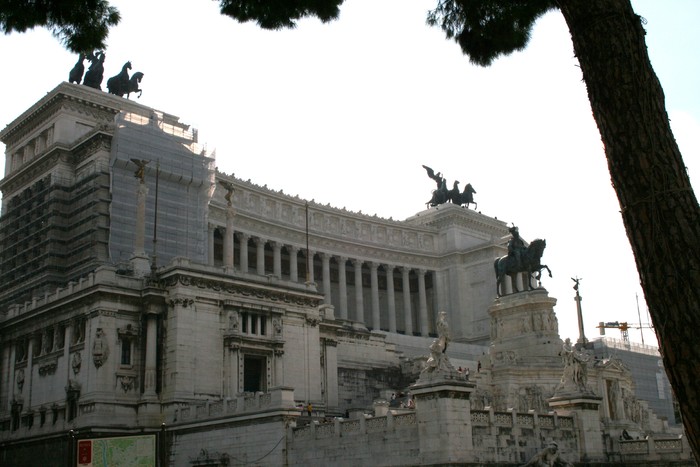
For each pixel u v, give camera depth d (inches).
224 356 3063.5
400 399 3125.0
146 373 2940.5
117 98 4566.9
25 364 3294.8
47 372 3144.7
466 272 5949.8
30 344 3284.9
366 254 5674.2
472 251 5930.1
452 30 1002.7
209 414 2635.3
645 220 534.6
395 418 2053.4
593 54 571.2
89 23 1069.1
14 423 3233.3
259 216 4995.1
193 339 2989.7
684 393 506.0
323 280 5408.5
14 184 4606.3
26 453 3100.4
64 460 2871.6
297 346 3314.5
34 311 3267.7
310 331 3383.4
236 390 3034.0
